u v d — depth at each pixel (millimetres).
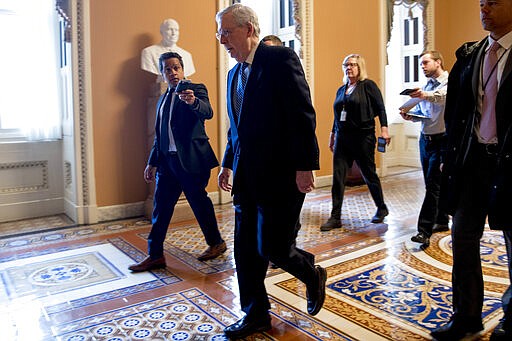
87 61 4793
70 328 2564
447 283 3115
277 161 2229
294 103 2145
